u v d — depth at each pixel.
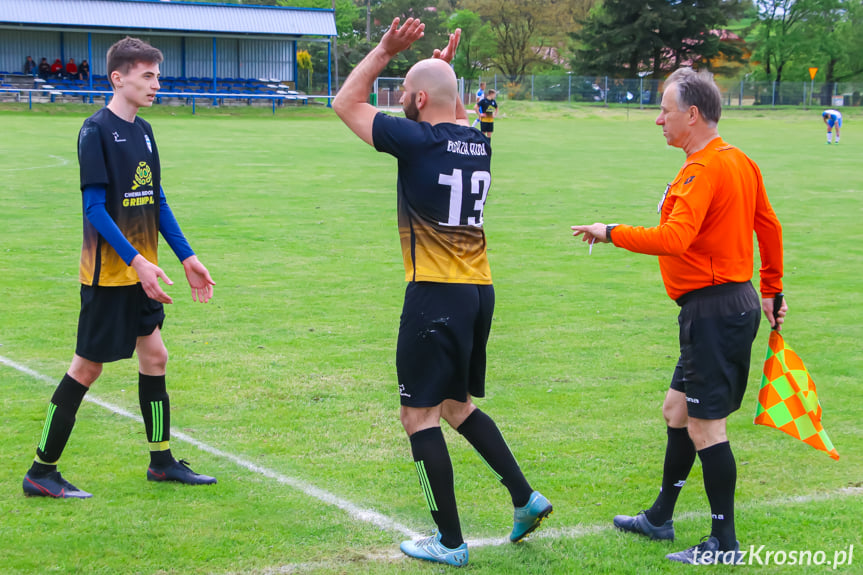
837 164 23.53
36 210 13.05
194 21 47.19
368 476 4.19
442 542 3.33
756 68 84.50
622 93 58.69
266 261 9.85
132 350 3.87
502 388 5.66
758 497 4.00
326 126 38.19
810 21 78.69
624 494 4.03
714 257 3.31
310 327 7.12
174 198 14.73
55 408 3.81
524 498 3.44
